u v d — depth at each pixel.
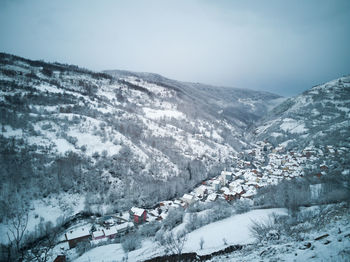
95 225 58.56
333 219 23.44
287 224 28.28
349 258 11.66
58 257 39.69
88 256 39.81
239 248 24.91
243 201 58.19
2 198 55.78
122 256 35.19
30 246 45.34
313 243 15.52
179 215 55.16
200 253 25.44
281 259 14.18
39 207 59.16
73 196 66.62
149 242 44.69
